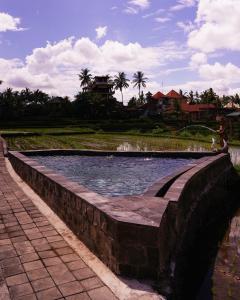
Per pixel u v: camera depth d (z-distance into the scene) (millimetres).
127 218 4547
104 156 21031
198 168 11438
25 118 74625
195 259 7660
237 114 70188
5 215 7430
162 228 4770
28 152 20812
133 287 4164
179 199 6512
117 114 82875
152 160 19297
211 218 11508
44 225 6680
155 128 63188
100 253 4957
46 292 4074
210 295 6035
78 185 6855
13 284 4277
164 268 4738
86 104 80750
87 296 3977
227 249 8477
